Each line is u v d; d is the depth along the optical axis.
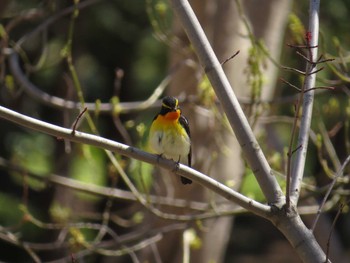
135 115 22.36
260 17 13.76
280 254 25.00
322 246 15.82
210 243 13.55
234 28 13.52
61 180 12.04
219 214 11.04
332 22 18.75
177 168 7.22
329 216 22.80
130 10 21.30
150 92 21.92
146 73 22.05
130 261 23.38
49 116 22.25
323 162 10.73
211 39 13.84
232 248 25.22
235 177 13.07
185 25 7.74
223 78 7.61
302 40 11.07
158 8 12.38
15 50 12.59
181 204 11.77
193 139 13.41
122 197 11.35
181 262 13.73
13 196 21.78
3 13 12.92
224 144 12.20
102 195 11.46
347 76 11.14
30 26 20.36
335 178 7.66
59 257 21.03
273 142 14.91
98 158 18.72
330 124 18.05
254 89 10.38
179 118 9.16
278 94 16.09
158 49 21.61
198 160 12.62
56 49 21.02
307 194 11.32
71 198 21.36
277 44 13.95
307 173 18.53
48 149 21.06
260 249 25.22
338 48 11.12
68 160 17.61
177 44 12.72
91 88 22.44
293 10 15.15
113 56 22.39
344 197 11.48
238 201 7.27
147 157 7.23
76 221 14.41
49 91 21.19
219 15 13.64
